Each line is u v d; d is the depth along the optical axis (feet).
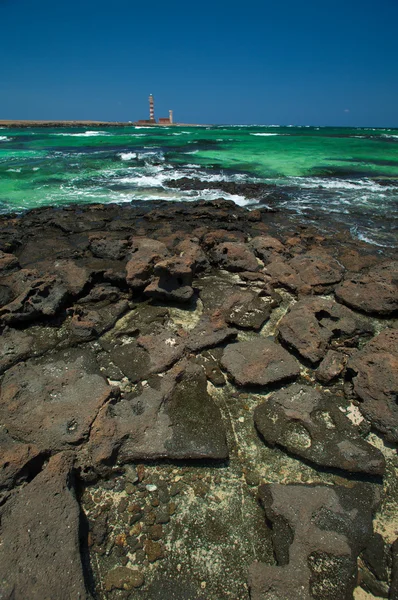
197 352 19.21
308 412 15.30
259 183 60.39
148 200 49.93
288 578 10.28
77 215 41.60
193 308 23.71
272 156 91.66
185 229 36.88
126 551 11.34
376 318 23.13
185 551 11.35
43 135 179.93
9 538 10.46
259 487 12.69
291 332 19.81
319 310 21.62
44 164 78.28
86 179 64.64
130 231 36.86
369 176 67.10
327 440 14.20
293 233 36.32
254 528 11.91
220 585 10.60
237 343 19.15
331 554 10.87
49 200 51.47
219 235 34.32
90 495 12.85
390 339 18.21
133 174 68.64
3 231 36.50
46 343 19.93
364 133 218.59
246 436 14.93
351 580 10.43
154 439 14.06
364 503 12.23
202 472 13.52
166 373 17.02
